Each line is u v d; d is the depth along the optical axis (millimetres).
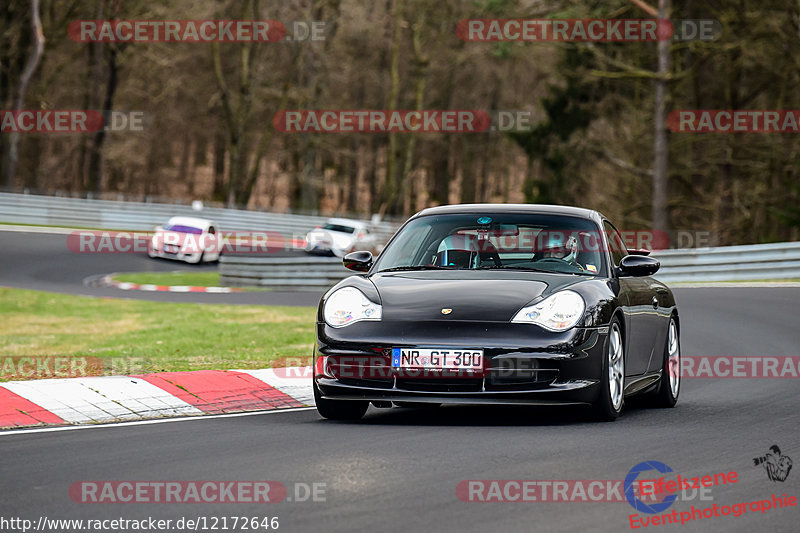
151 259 112750
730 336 46656
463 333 22078
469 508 14477
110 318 59625
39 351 41969
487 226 26062
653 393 27719
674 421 23766
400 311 22766
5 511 14383
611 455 18547
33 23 159250
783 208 126875
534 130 142125
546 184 142500
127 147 185750
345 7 178750
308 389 28953
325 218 159750
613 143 151125
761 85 140750
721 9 128375
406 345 22125
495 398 21906
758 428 22422
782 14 122500
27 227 128500
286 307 65250
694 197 146750
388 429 21828
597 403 22844
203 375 28578
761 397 28922
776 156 132875
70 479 16453
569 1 122062
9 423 22547
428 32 191625
